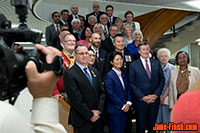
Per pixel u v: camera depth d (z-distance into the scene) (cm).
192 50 1565
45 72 64
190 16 978
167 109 436
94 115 314
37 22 934
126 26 514
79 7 880
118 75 386
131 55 448
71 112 318
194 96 59
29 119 63
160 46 1029
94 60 400
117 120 368
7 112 52
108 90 371
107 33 591
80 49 327
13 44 66
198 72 420
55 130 62
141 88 391
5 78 55
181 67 426
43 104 63
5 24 72
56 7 858
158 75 406
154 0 638
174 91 423
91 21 616
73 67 325
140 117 385
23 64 63
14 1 70
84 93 317
